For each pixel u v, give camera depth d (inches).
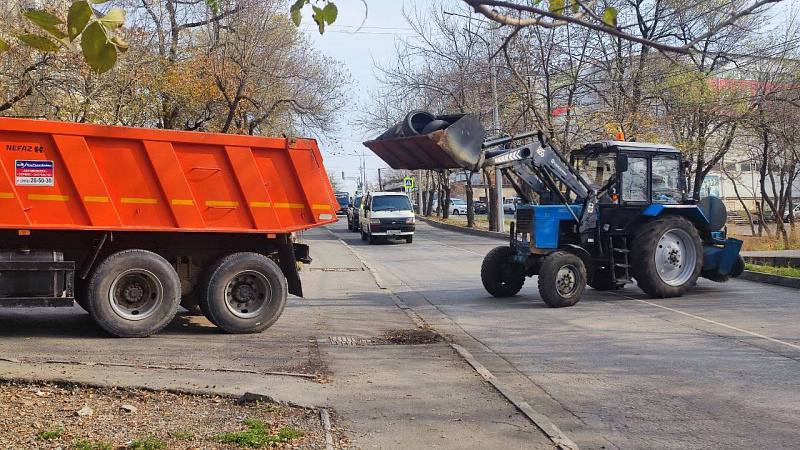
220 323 436.5
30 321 462.9
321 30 163.0
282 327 468.4
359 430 249.0
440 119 466.6
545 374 344.8
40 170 405.1
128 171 422.9
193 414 258.2
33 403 264.1
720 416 275.1
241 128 1282.0
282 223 460.1
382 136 469.1
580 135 1197.1
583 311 534.3
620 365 361.1
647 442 245.9
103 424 241.6
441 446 233.1
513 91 1272.1
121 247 435.8
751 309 530.9
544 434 245.8
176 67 1074.1
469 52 1464.1
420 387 308.5
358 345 408.2
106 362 333.7
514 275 619.8
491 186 1665.8
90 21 132.3
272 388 293.9
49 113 783.7
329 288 690.8
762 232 1577.3
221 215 445.4
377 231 1339.8
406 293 656.4
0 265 390.6
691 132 1178.0
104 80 806.5
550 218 584.4
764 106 1086.4
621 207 599.8
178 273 448.5
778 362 362.6
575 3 145.6
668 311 528.1
